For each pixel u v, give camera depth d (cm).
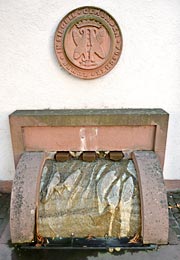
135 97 359
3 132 374
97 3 325
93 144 356
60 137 353
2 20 329
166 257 271
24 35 334
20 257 273
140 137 354
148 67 346
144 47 338
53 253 275
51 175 319
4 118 369
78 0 324
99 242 285
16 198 288
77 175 318
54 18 329
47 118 339
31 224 280
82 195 299
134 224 287
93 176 318
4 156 386
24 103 362
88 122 340
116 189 302
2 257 274
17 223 281
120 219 288
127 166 331
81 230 288
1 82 353
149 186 294
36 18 329
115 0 323
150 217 278
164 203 284
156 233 278
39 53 341
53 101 361
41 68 347
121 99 360
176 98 359
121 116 338
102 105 363
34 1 323
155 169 312
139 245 281
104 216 288
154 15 327
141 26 331
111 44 331
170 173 395
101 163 338
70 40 331
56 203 295
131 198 295
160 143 352
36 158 334
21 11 326
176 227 322
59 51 335
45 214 291
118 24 327
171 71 347
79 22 325
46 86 355
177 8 324
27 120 341
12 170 393
